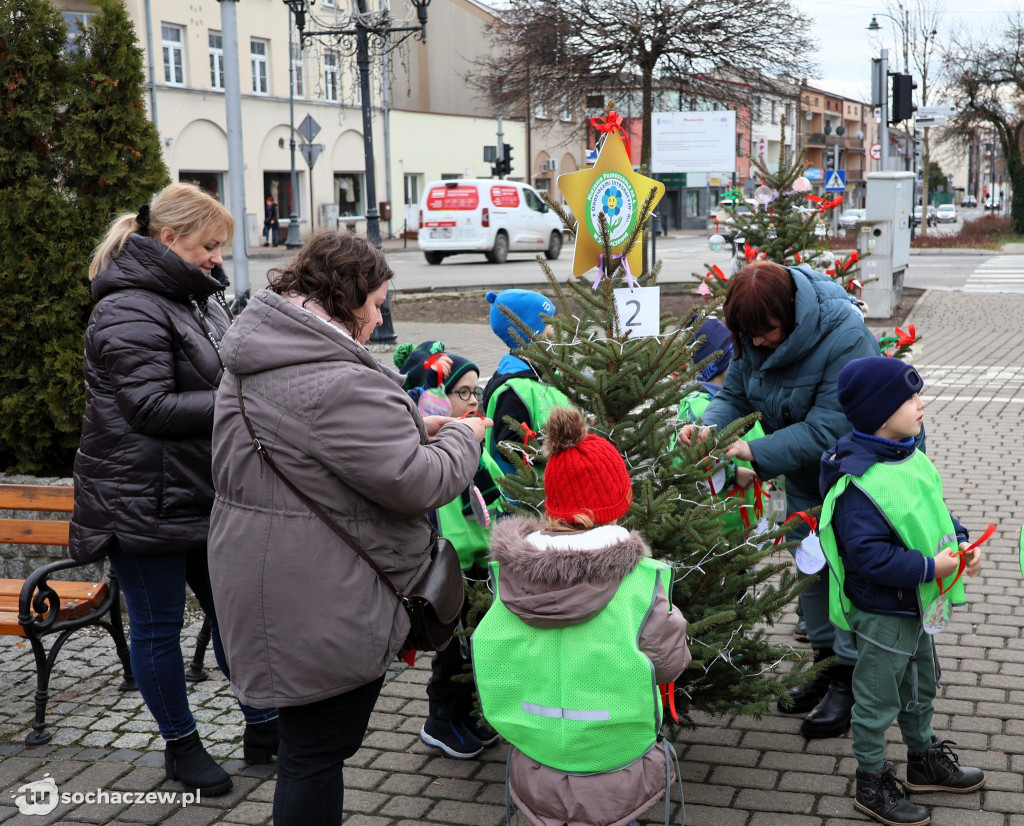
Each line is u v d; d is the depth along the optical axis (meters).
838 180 24.41
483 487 3.60
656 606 2.48
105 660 4.71
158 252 3.30
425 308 18.75
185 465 3.32
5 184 6.07
